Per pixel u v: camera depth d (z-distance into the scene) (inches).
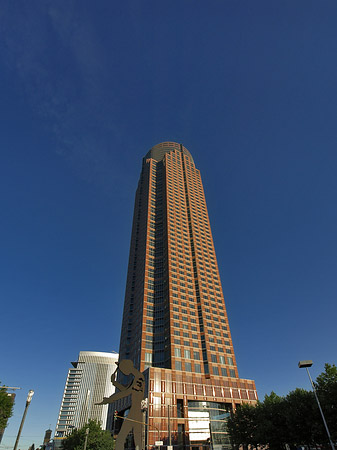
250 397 3636.8
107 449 2598.4
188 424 3083.2
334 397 1552.7
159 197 5905.5
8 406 1951.3
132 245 5723.4
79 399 7529.5
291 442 1854.1
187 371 3518.7
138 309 4488.2
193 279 4640.8
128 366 1317.7
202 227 5516.7
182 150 7096.5
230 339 4190.5
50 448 6432.1
